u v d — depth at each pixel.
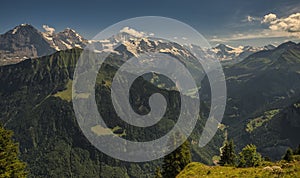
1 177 45.84
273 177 38.16
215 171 49.66
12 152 49.91
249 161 86.56
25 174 50.59
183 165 74.88
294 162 45.34
